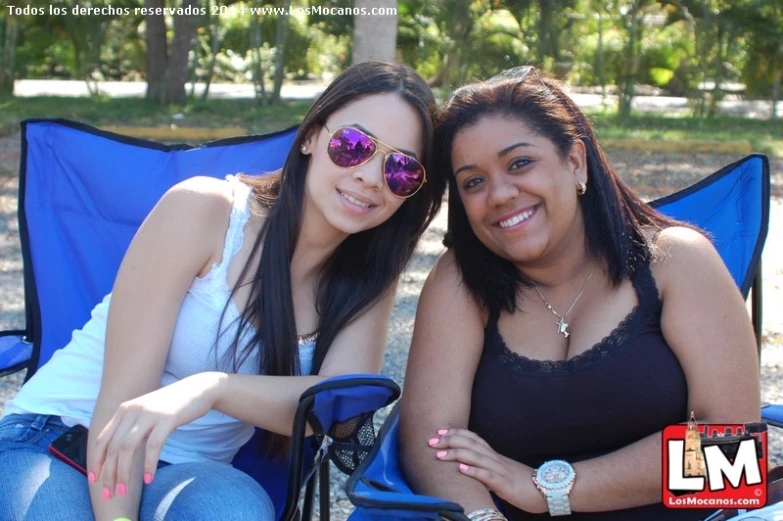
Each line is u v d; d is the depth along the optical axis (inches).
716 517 80.5
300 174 86.3
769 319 191.8
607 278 84.3
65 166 109.2
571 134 82.6
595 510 81.6
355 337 88.0
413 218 89.9
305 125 85.0
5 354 103.6
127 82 830.5
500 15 605.6
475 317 87.0
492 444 86.0
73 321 106.4
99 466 72.6
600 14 583.2
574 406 82.5
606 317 83.7
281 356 84.5
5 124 465.4
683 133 483.8
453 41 585.0
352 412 77.0
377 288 89.2
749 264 101.1
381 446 81.8
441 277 88.8
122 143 110.0
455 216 87.9
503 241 83.0
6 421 86.2
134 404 72.9
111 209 108.7
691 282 82.7
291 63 725.3
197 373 84.2
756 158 104.3
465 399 85.6
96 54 657.6
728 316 82.1
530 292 86.4
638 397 81.7
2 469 78.4
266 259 84.6
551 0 560.4
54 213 108.7
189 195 83.4
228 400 77.5
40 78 829.8
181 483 76.9
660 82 701.9
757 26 565.0
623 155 421.4
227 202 85.1
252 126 496.1
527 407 83.6
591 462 81.5
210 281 83.5
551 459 85.2
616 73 617.0
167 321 81.4
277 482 93.3
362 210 83.6
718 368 81.0
